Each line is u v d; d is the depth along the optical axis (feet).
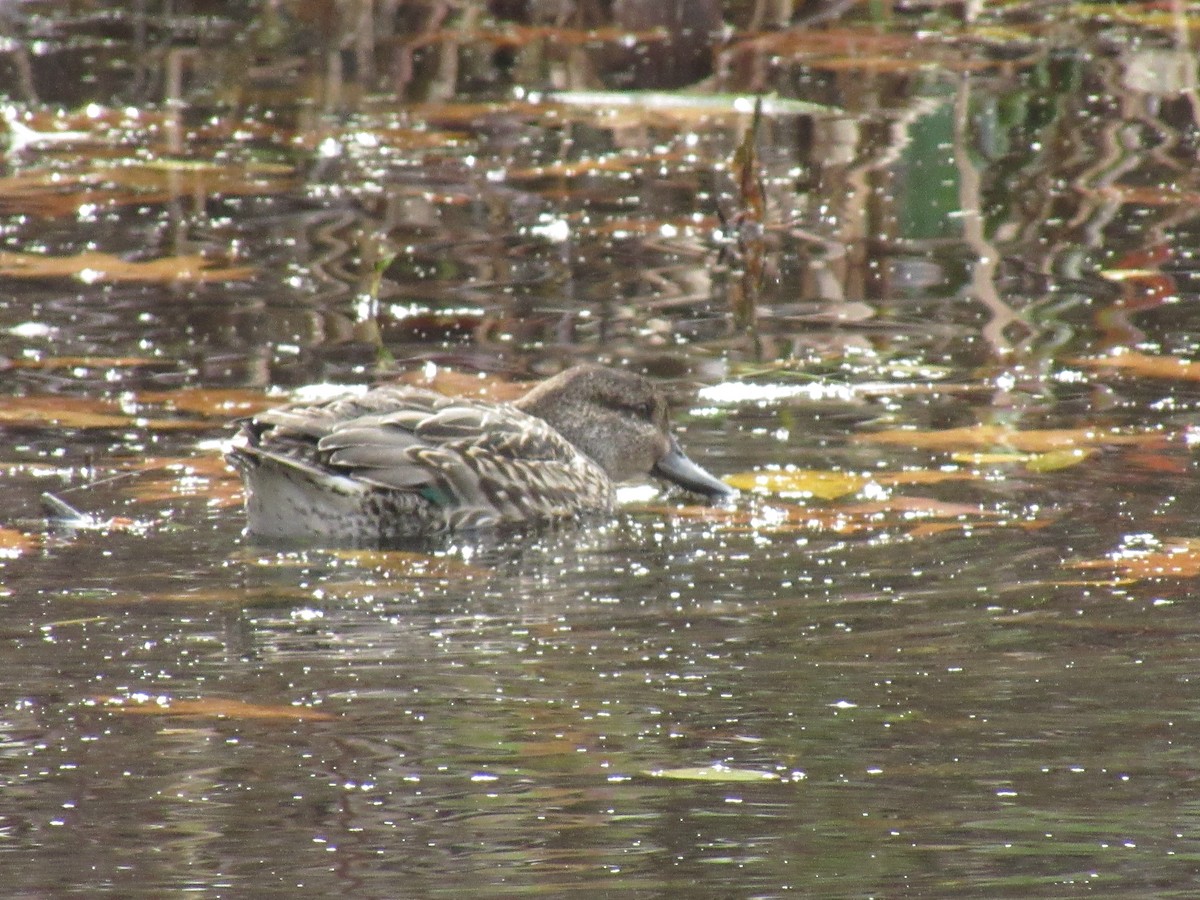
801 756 25.71
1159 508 36.91
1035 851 22.86
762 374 46.26
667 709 27.40
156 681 28.63
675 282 53.88
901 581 33.22
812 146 67.10
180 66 76.89
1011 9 82.69
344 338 48.73
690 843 23.17
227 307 51.08
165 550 35.63
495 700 27.78
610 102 71.20
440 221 59.57
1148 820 23.61
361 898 21.84
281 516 36.99
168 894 21.94
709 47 78.74
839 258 55.83
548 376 45.96
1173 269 54.03
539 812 24.11
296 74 76.23
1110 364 46.34
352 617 31.76
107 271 54.13
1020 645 29.76
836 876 22.36
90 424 42.32
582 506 40.04
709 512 38.14
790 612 31.71
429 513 38.11
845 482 39.14
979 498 37.81
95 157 65.98
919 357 47.34
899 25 81.41
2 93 73.41
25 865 22.70
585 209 60.90
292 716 27.27
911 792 24.54
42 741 26.37
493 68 76.69
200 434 41.93
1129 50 77.10
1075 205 60.18
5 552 35.09
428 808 24.17
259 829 23.65
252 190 62.64
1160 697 27.48
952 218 59.36
